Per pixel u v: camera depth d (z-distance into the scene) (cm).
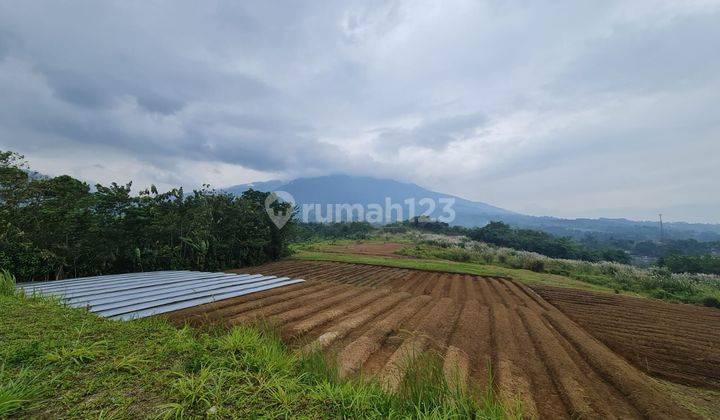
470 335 662
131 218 1280
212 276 1179
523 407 354
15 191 1017
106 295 752
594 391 437
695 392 546
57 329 359
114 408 218
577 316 1020
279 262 2009
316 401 252
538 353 592
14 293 552
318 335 594
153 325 426
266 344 360
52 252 1038
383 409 257
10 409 208
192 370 279
